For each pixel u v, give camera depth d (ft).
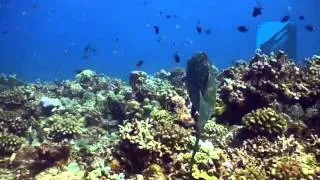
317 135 5.88
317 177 4.49
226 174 4.72
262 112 5.98
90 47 17.52
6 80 15.10
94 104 10.13
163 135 5.43
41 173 6.11
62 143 6.68
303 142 5.71
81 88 11.76
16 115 8.86
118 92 10.70
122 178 5.00
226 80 7.55
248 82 7.05
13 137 7.46
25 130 8.52
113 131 8.52
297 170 4.52
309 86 6.88
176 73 11.44
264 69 6.97
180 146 5.40
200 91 4.42
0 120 8.58
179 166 4.97
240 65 9.04
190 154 4.97
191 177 4.66
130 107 8.25
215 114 7.22
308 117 6.40
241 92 6.99
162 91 8.84
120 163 5.36
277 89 6.79
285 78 7.09
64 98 10.78
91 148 6.88
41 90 12.89
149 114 7.95
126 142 5.44
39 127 8.60
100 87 12.03
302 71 7.39
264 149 5.30
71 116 8.73
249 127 5.87
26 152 6.76
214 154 4.98
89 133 8.14
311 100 6.74
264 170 4.71
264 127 5.77
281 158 4.89
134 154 5.37
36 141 8.07
